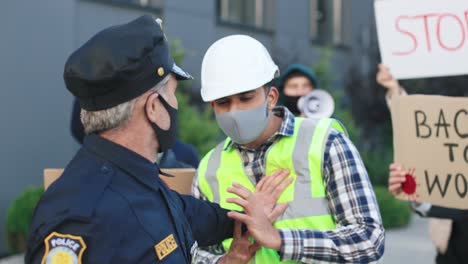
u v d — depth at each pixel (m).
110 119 1.91
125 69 1.86
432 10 3.41
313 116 4.00
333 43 16.81
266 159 2.57
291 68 4.91
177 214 2.04
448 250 3.58
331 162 2.46
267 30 14.18
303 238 2.33
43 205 1.85
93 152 1.94
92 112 1.93
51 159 9.34
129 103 1.92
